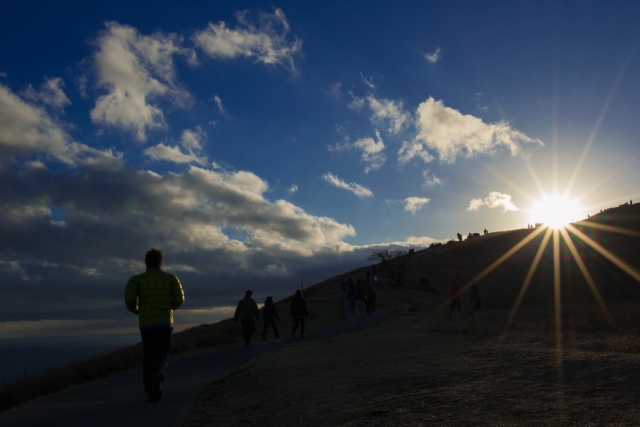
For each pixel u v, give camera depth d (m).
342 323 25.08
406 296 47.66
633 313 12.91
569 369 6.30
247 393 7.61
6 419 6.79
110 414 6.80
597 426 4.02
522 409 4.73
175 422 6.26
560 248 72.06
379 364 8.51
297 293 19.94
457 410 4.96
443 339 11.91
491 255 77.19
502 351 8.49
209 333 22.31
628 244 66.31
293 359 10.40
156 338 7.47
